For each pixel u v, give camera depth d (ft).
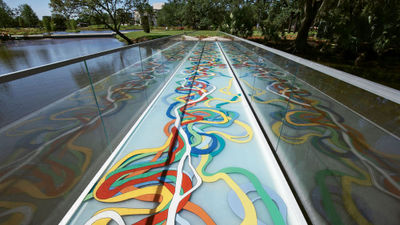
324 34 44.96
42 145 4.45
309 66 4.94
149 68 11.62
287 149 6.36
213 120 9.89
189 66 22.25
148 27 96.27
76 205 5.19
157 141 8.14
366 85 3.28
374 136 3.25
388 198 3.04
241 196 5.57
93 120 6.32
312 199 4.80
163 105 11.59
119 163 6.85
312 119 4.83
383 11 34.91
